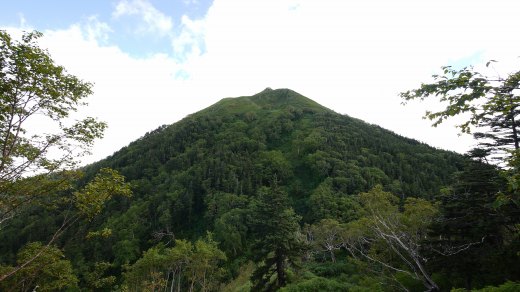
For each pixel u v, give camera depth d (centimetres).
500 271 1614
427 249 1942
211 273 4097
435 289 1939
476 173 1830
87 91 1078
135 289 3784
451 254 1758
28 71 888
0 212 1064
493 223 1689
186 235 7175
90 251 6500
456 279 1933
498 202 748
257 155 10569
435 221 1995
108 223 7525
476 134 1866
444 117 712
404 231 2183
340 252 4022
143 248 7012
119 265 6234
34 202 1123
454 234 1878
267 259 2522
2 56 859
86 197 1099
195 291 4481
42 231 6638
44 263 1401
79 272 5466
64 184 1103
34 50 899
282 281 2477
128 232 6944
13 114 942
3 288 1422
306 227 4922
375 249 2469
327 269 3031
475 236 1777
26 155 1024
